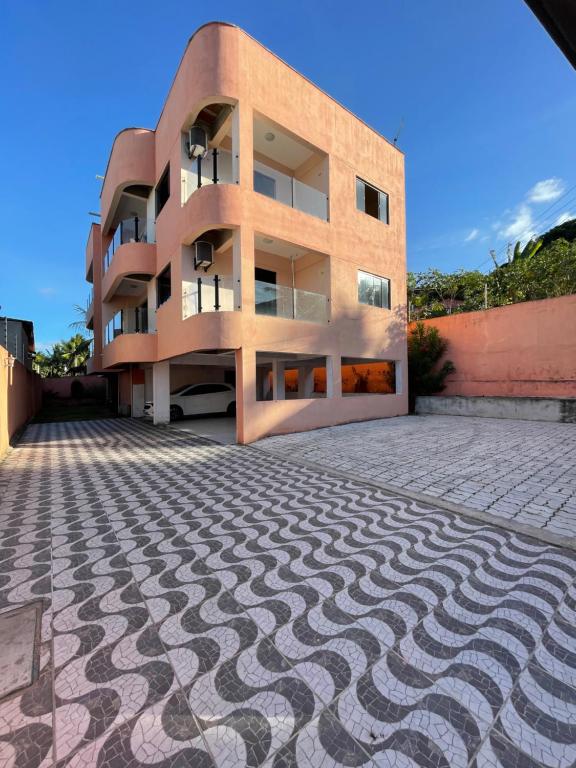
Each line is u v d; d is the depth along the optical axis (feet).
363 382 60.75
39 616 8.36
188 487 18.31
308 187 37.11
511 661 6.90
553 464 20.81
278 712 5.88
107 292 49.98
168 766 5.05
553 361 40.88
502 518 13.64
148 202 43.06
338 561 10.73
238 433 29.94
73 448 29.86
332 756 5.16
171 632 7.81
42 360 113.60
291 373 74.64
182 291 32.60
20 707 5.98
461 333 48.62
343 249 38.14
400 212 45.78
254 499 16.30
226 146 35.76
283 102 32.45
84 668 6.81
